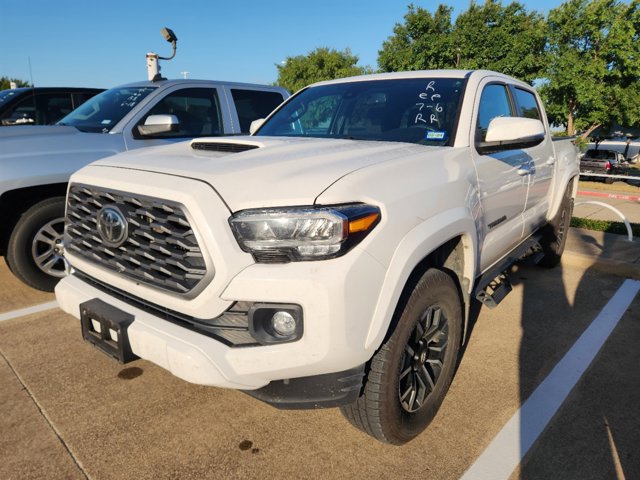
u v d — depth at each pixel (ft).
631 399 8.99
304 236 5.78
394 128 9.81
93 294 7.51
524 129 8.70
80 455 7.38
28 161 12.51
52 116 21.68
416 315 7.06
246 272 5.82
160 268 6.48
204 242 5.85
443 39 71.61
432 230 6.93
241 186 6.16
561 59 71.67
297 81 125.80
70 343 10.97
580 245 19.13
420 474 7.04
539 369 10.03
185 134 16.29
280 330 6.01
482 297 10.25
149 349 6.33
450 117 9.43
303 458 7.35
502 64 70.23
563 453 7.52
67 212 8.38
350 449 7.57
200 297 5.96
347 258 5.84
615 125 89.35
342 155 7.41
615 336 11.60
